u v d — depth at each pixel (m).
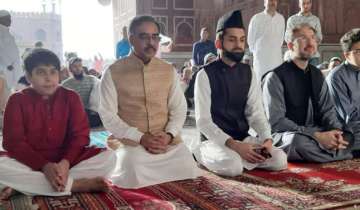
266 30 6.43
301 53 3.43
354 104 3.69
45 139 2.61
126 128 2.83
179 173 2.87
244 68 3.29
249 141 3.21
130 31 2.94
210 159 3.10
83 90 5.91
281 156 3.09
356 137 3.55
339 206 2.24
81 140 2.63
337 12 9.79
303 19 5.98
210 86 3.21
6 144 2.51
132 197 2.47
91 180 2.54
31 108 2.56
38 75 2.52
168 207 2.25
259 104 3.27
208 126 3.13
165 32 14.45
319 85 3.50
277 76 3.49
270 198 2.39
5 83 5.84
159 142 2.78
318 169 3.13
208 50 10.20
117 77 2.92
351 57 3.68
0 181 2.43
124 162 2.75
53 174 2.43
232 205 2.27
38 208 2.27
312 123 3.56
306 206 2.23
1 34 7.02
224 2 13.97
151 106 2.94
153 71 2.96
